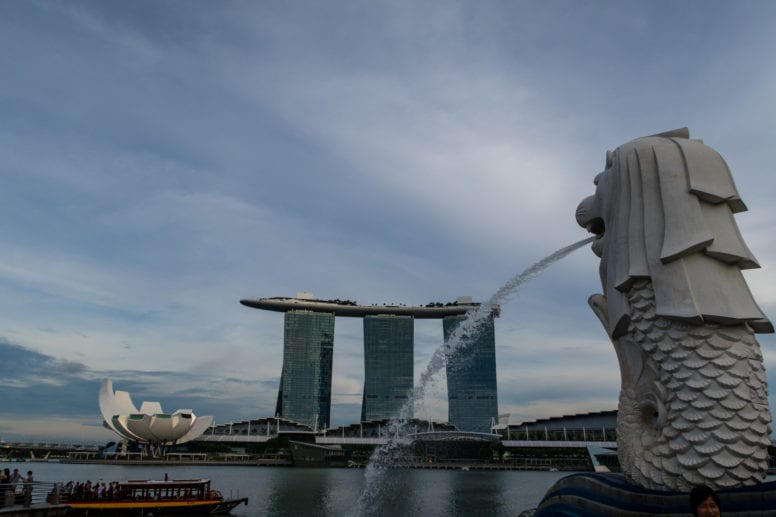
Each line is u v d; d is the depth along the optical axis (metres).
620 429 10.09
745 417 8.58
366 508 39.47
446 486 61.03
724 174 9.70
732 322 8.96
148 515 32.69
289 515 35.97
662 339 9.32
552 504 11.02
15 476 23.47
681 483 8.77
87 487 32.78
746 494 7.94
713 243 9.23
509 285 13.57
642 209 9.94
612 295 10.20
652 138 10.63
